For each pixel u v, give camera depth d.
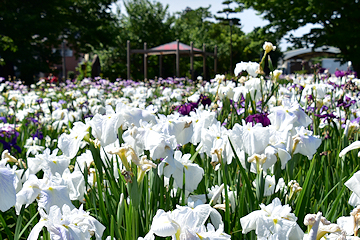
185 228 1.25
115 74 39.84
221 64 46.50
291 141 2.09
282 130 2.23
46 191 1.65
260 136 1.98
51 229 1.27
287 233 1.48
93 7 32.66
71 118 4.99
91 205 2.15
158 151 1.72
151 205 1.85
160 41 41.47
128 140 1.93
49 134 4.97
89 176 2.24
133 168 1.87
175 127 2.04
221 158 2.04
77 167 2.26
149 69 39.56
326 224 1.34
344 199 2.21
